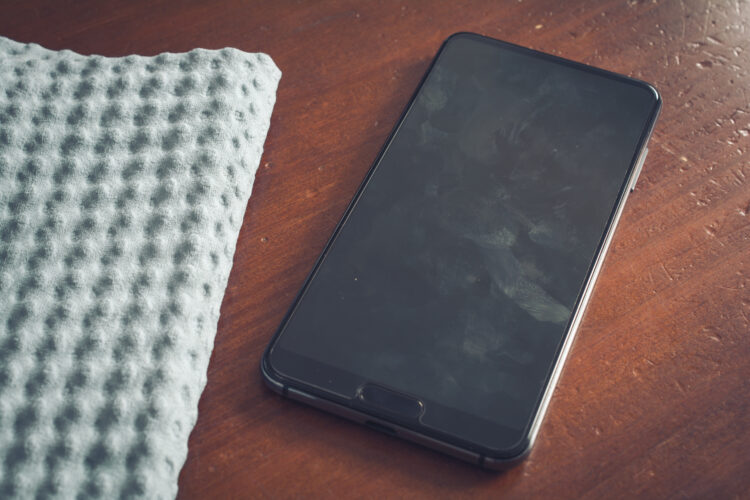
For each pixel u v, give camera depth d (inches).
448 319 12.6
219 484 12.0
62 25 15.0
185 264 12.6
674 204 13.8
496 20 15.4
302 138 14.3
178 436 11.8
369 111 14.5
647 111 14.0
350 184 13.9
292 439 12.2
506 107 14.0
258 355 12.7
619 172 13.5
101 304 12.2
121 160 13.1
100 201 12.8
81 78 13.6
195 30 15.1
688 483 12.1
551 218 13.2
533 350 12.4
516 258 13.0
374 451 12.2
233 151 13.3
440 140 13.8
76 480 11.4
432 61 14.4
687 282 13.3
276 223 13.6
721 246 13.5
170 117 13.4
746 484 12.1
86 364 11.9
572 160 13.6
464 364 12.3
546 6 15.5
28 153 13.0
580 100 14.1
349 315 12.6
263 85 13.9
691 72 14.9
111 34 15.0
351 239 13.1
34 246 12.5
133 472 11.4
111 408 11.7
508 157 13.6
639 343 12.9
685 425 12.4
